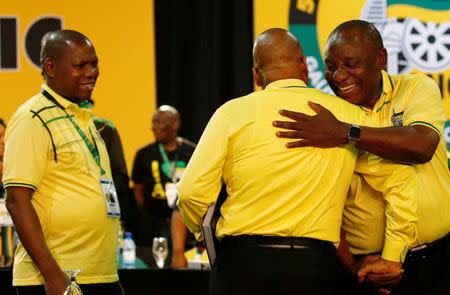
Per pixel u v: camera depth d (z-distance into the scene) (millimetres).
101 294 4773
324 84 10062
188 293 6438
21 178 4418
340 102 4289
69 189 4625
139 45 10344
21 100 10188
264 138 4070
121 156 6766
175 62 10953
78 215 4609
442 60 9945
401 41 9984
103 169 4883
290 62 4285
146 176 10266
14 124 4570
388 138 4086
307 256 4020
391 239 4371
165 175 10211
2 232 6551
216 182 4168
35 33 10195
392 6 10000
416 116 4359
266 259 4020
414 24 9977
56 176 4602
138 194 10352
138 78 10359
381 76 4664
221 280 4133
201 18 10852
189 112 11062
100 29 10305
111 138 6727
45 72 4781
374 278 4438
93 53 4828
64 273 4461
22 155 4449
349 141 4090
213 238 4242
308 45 10094
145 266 6797
